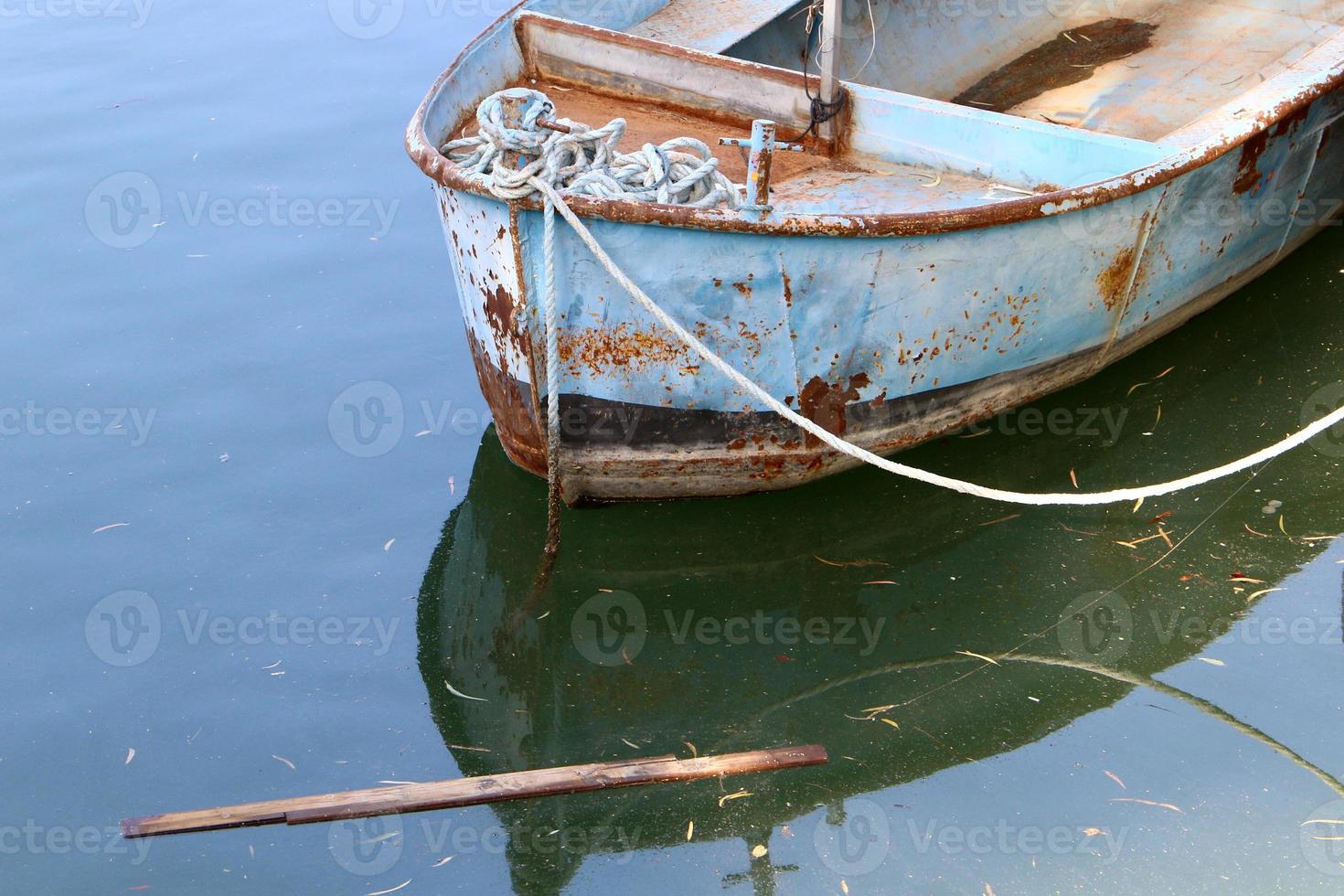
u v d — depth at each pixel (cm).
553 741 718
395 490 909
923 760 698
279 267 1159
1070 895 617
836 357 805
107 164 1315
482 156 766
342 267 1162
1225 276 1006
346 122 1409
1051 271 842
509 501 895
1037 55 1230
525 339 778
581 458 826
